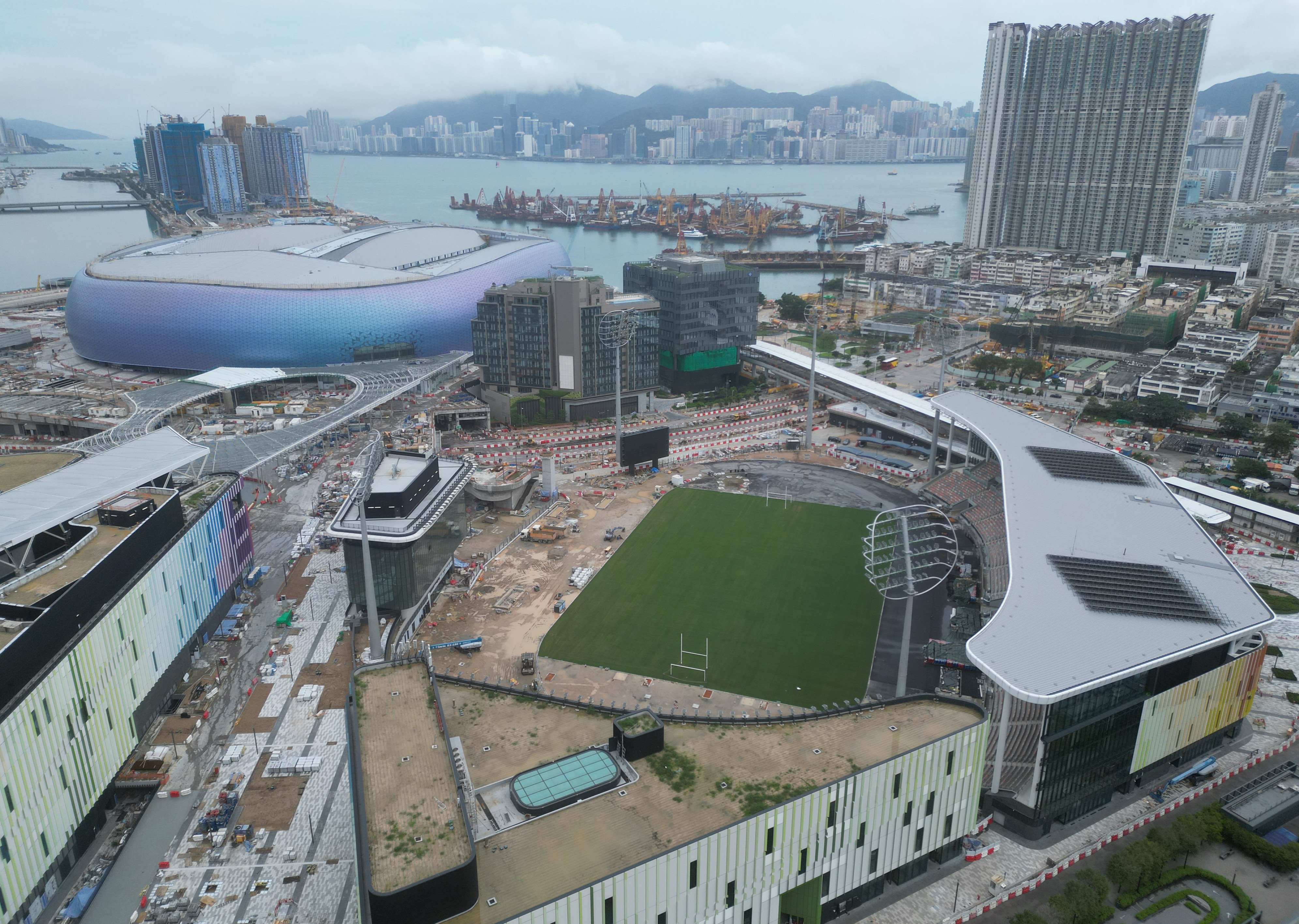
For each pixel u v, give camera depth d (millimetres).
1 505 144000
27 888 102875
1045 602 132125
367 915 87250
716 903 96625
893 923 106000
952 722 112500
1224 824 118812
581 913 86812
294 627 171500
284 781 129125
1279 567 198125
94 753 119875
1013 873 113625
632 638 168875
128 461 167625
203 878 111312
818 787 100125
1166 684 122000
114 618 127812
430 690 122562
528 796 98438
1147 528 160750
